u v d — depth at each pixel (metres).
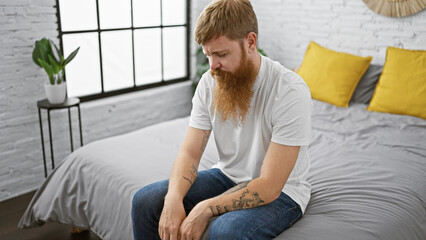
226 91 1.30
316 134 2.20
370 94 2.73
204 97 1.44
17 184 2.56
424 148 1.98
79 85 2.97
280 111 1.24
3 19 2.30
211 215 1.21
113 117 3.01
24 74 2.46
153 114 3.30
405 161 1.83
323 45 3.20
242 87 1.28
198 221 1.19
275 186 1.21
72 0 2.75
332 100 2.72
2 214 2.33
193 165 1.42
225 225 1.17
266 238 1.18
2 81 2.38
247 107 1.31
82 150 1.92
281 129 1.23
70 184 1.86
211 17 1.19
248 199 1.21
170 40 3.48
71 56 2.41
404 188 1.56
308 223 1.31
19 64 2.43
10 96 2.43
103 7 2.95
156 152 1.89
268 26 3.51
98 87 3.08
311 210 1.41
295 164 1.36
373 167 1.75
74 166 1.86
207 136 1.48
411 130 2.25
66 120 2.72
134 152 1.88
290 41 3.40
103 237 1.71
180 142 2.04
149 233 1.35
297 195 1.35
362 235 1.26
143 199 1.32
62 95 2.43
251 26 1.23
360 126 2.30
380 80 2.62
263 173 1.24
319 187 1.58
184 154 1.44
